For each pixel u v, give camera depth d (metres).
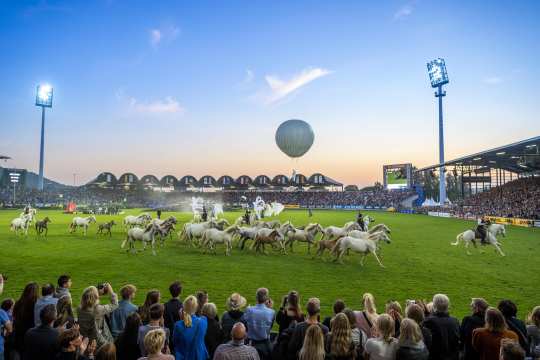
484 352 4.57
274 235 19.00
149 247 21.16
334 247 16.41
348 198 98.81
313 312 5.15
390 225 39.38
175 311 6.33
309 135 80.06
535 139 35.06
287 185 120.31
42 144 100.19
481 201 59.09
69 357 4.12
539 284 12.81
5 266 15.49
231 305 6.34
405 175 92.06
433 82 76.62
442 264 16.45
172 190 118.38
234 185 117.81
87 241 23.67
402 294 11.48
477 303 5.68
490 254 19.47
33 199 91.44
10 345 5.82
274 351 5.63
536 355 4.94
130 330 5.14
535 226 37.88
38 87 98.38
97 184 108.12
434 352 5.22
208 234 18.80
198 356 4.98
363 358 4.91
